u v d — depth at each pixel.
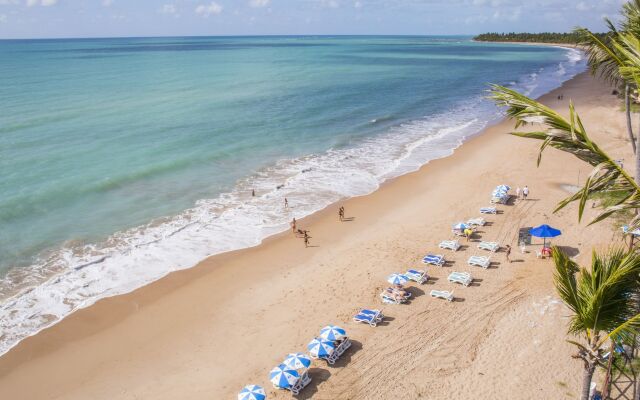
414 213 30.75
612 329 8.98
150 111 59.72
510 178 36.22
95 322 20.53
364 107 65.00
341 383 16.61
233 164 39.94
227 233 28.31
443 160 41.50
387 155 43.00
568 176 36.12
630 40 8.54
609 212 7.91
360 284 22.69
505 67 124.56
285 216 30.59
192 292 22.67
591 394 14.55
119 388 17.08
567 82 89.50
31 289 22.56
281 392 16.34
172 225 29.12
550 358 17.09
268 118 56.84
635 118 51.81
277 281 23.45
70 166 38.22
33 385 17.27
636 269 8.25
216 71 112.75
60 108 60.50
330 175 37.81
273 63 139.88
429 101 70.88
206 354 18.61
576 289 9.39
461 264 24.05
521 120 8.26
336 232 28.44
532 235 25.98
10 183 34.34
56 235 27.45
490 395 15.67
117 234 27.86
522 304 20.38
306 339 19.03
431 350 17.95
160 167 38.34
